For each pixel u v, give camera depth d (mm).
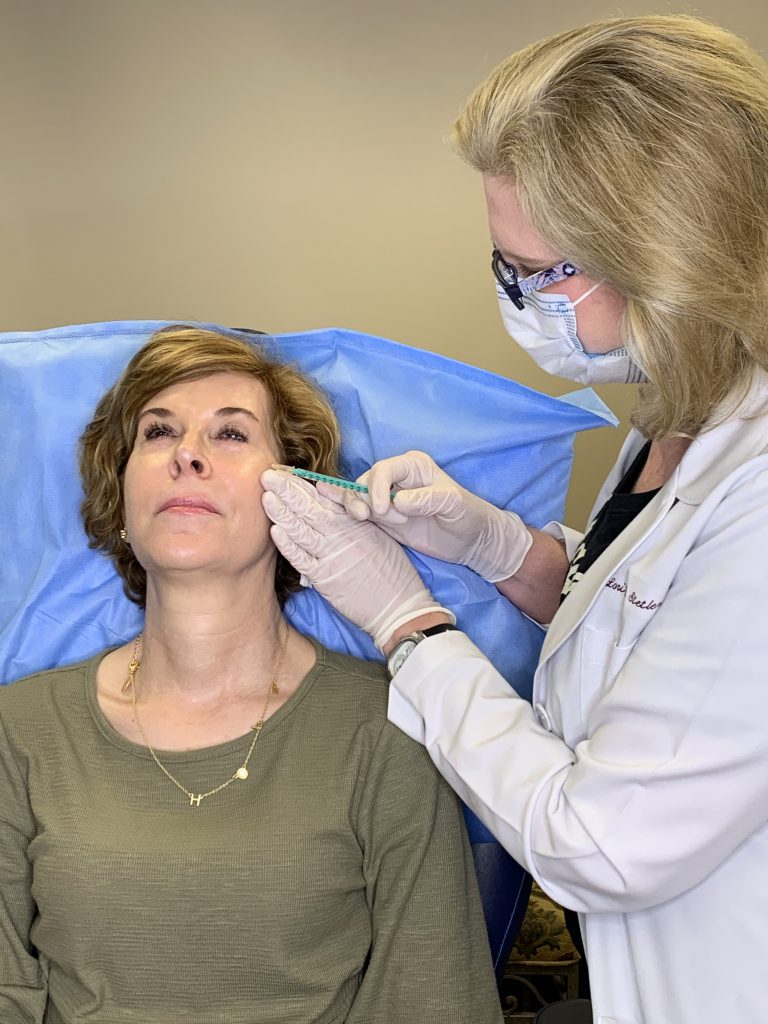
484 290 3148
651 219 976
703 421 1125
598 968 1204
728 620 1031
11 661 1666
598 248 1010
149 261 3174
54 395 1687
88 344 1709
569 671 1278
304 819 1370
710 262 978
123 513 1595
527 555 1678
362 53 3049
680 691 1053
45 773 1431
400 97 3068
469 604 1667
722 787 1033
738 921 1083
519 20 3018
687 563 1108
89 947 1326
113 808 1386
